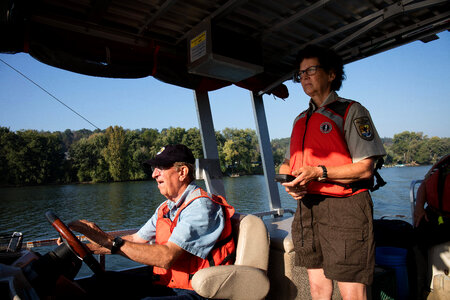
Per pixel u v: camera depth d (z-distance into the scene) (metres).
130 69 2.88
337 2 2.66
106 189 62.69
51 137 74.44
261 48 3.19
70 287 1.52
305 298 2.03
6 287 1.23
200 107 3.75
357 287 1.49
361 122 1.52
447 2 2.66
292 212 4.02
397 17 2.89
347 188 1.49
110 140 75.31
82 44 2.60
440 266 2.50
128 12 2.62
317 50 1.66
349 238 1.47
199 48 2.91
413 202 3.01
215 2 2.62
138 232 2.17
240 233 1.85
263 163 4.19
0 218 37.88
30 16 2.41
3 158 68.75
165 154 1.85
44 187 66.19
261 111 4.23
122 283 1.90
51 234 29.84
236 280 1.64
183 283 1.73
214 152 3.80
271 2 2.66
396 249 2.73
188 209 1.74
